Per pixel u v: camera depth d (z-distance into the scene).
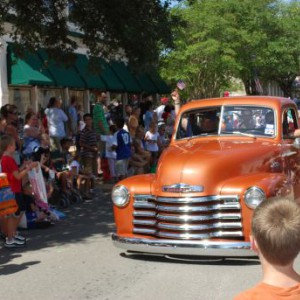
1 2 14.02
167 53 28.73
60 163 12.61
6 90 17.34
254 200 6.60
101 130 16.36
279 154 7.75
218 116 8.45
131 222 7.30
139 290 6.11
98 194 13.38
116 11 12.89
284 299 2.32
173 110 19.88
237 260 7.08
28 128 11.35
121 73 24.98
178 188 6.91
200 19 28.27
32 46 14.83
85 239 8.84
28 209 9.72
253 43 29.47
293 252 2.35
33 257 7.77
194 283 6.28
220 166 6.94
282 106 8.35
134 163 15.27
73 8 14.09
